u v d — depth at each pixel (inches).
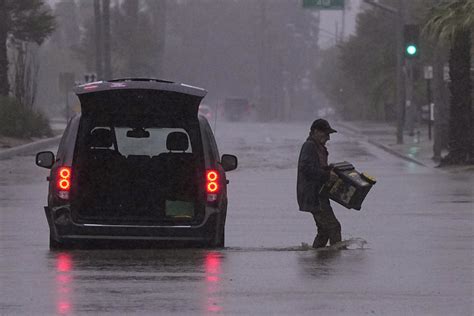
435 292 1154.0
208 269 1312.7
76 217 1459.2
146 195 1491.1
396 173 3346.5
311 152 1537.9
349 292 1153.4
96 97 1477.6
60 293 1142.3
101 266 1337.4
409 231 1831.9
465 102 3617.1
